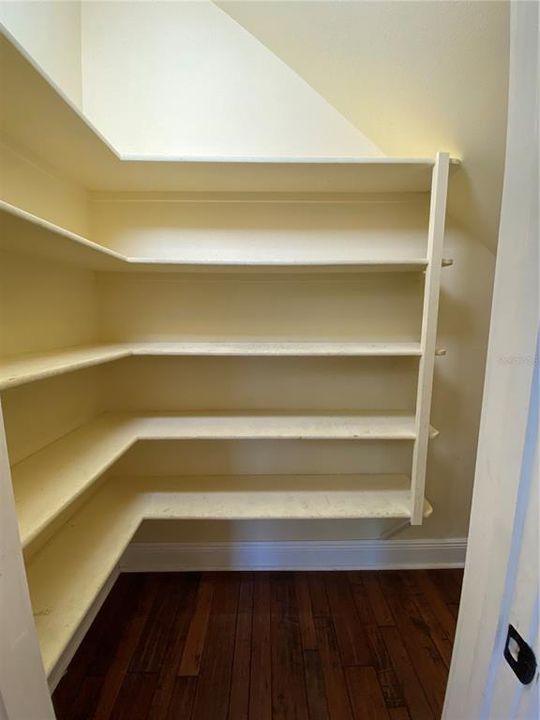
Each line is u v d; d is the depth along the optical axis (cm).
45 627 92
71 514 143
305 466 179
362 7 108
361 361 171
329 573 184
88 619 150
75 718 118
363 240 162
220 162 127
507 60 97
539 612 41
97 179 143
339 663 137
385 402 174
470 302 167
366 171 134
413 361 171
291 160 127
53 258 121
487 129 117
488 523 51
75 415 146
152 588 172
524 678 42
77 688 127
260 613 159
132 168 131
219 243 162
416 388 173
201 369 170
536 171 41
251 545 184
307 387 173
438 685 129
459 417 176
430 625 154
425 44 105
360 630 151
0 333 106
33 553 120
